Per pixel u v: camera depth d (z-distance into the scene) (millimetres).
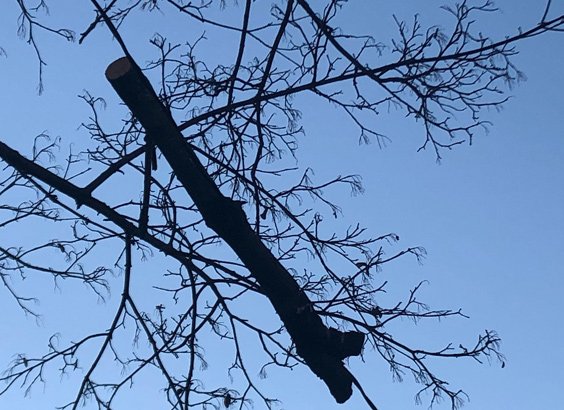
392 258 5570
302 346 5309
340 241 5742
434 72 5047
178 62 5594
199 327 5809
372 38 5211
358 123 5578
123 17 5312
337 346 5262
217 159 5766
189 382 5754
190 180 5176
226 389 5848
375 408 5312
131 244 5895
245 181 5785
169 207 5734
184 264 5707
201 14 5207
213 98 5836
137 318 5875
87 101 5754
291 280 5340
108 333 5918
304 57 5527
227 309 5879
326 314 5324
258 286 5504
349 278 5426
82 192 5500
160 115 5117
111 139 5773
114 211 5598
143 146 5523
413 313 5402
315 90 5508
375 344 5469
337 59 5480
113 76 5023
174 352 5852
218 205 5164
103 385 5832
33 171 5445
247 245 5223
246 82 5586
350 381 5430
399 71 5160
